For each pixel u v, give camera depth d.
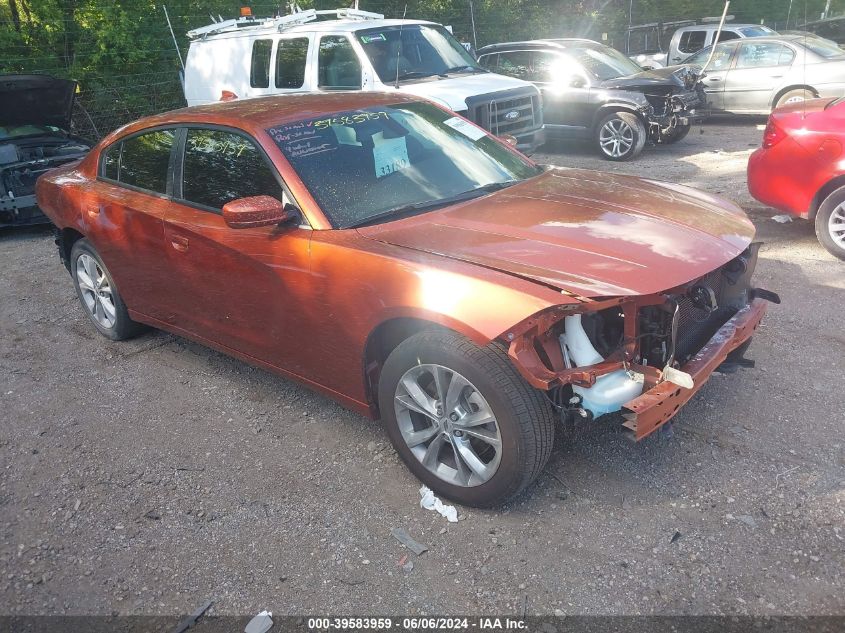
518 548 2.90
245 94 10.01
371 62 8.77
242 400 4.26
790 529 2.88
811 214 5.91
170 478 3.55
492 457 3.15
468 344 2.86
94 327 5.52
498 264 2.90
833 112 5.66
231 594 2.79
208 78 10.43
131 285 4.62
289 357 3.71
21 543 3.16
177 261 4.07
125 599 2.80
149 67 13.81
